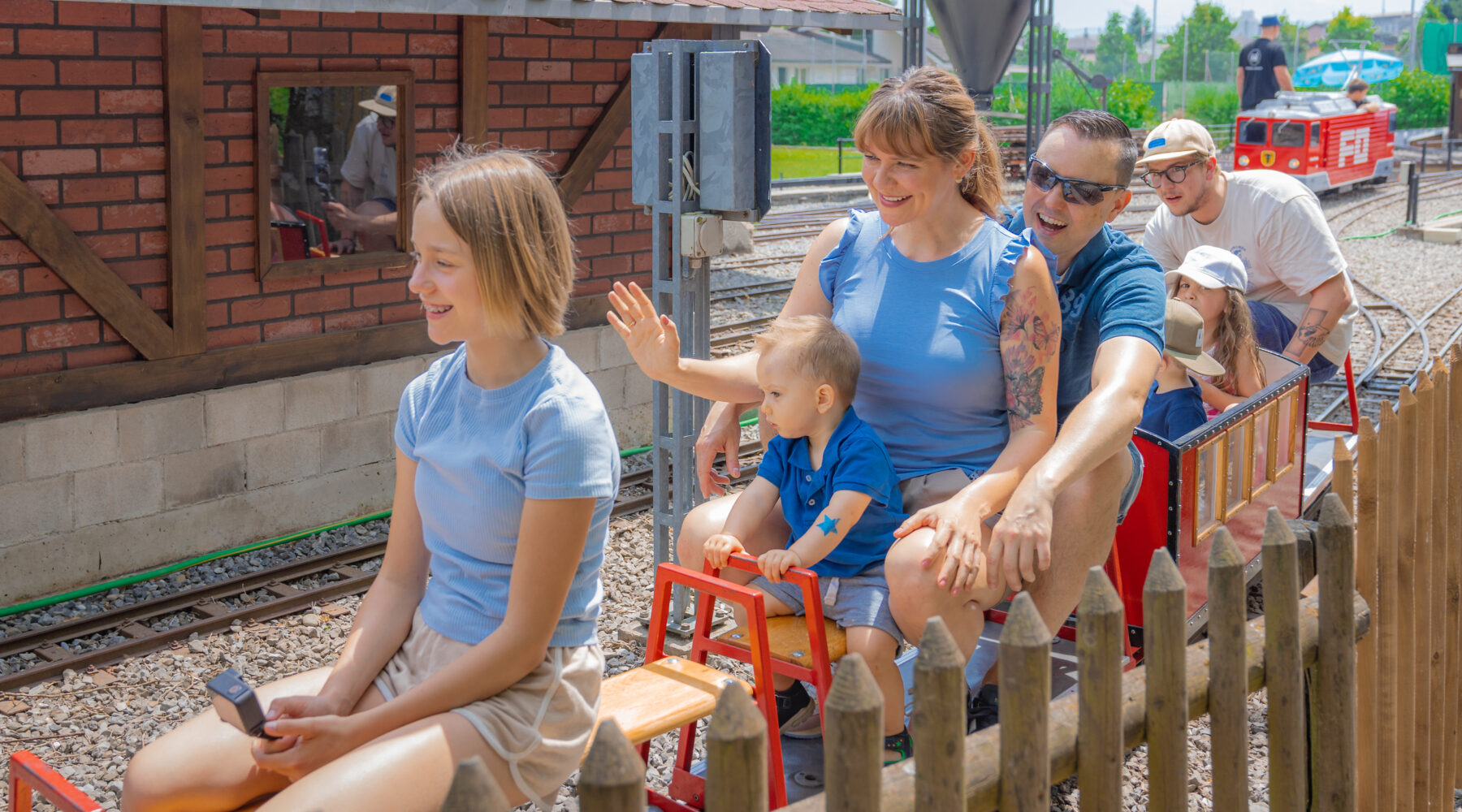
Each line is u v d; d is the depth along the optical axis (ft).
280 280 23.68
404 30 24.86
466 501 8.61
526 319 8.44
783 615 11.91
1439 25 168.76
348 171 24.57
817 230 67.10
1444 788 12.76
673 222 17.49
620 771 5.30
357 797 7.49
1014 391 11.55
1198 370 16.43
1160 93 162.61
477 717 8.16
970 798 6.73
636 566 21.98
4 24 19.51
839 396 11.31
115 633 19.43
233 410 22.88
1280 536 8.39
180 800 8.21
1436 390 11.57
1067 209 12.39
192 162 21.83
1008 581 10.65
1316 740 9.26
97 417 21.03
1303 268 20.86
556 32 27.48
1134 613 14.58
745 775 5.68
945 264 11.71
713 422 13.33
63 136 20.40
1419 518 11.16
